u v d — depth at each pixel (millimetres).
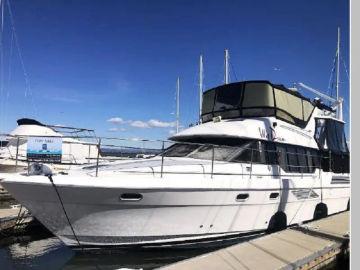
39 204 7484
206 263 6438
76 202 7262
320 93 13672
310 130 11617
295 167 10461
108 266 7941
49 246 9906
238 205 8688
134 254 8062
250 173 8977
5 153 14570
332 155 12109
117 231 7688
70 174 7430
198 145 9508
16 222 10961
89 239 7789
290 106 10922
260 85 10414
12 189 7367
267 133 9859
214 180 8141
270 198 9406
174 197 7688
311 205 10891
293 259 6672
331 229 8820
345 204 12508
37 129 18969
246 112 10523
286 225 9969
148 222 7746
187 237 8195
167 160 8961
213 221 8383
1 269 8023
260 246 7484
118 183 7168
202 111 11617
